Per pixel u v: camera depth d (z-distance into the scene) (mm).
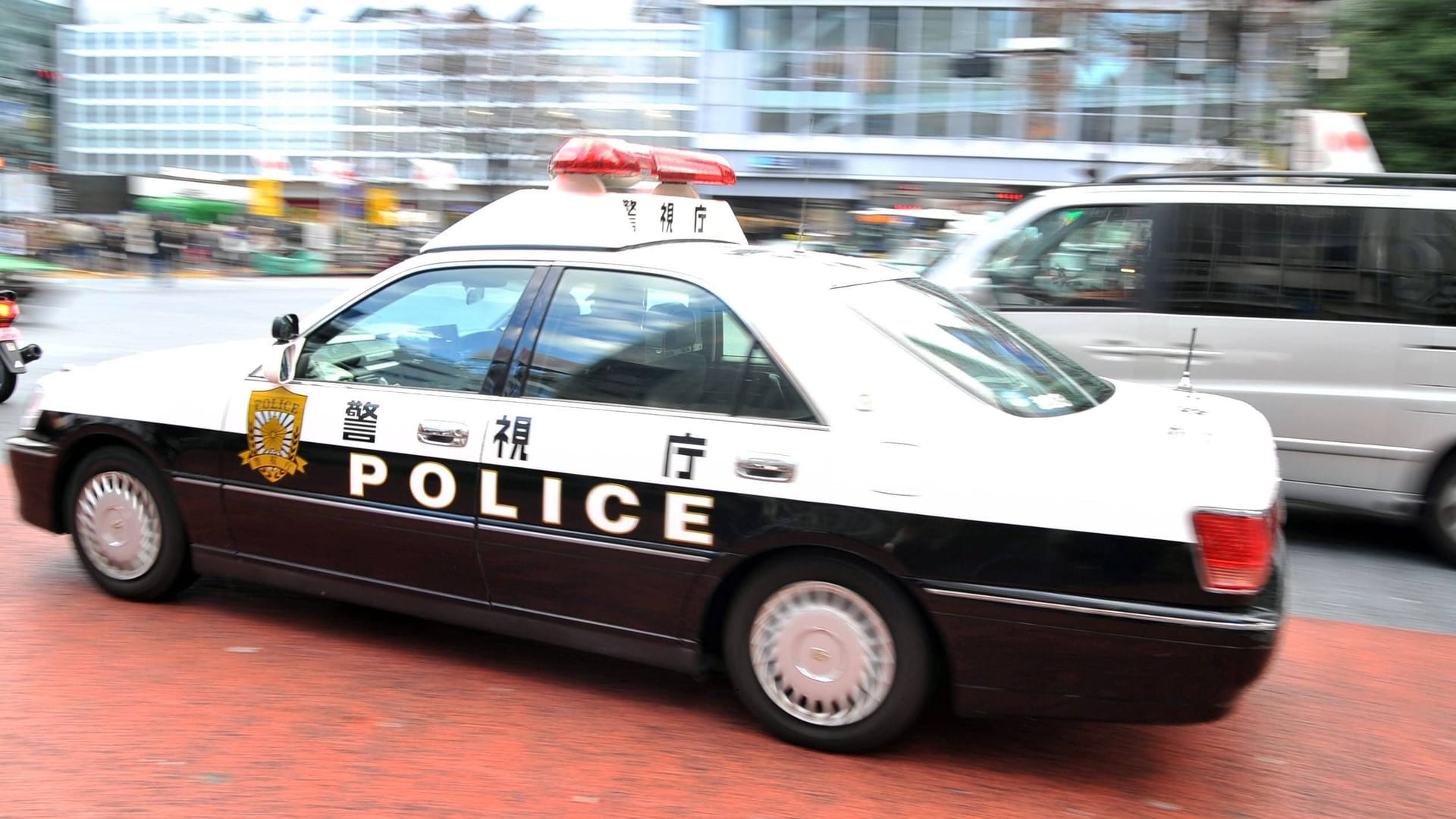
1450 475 6160
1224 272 6441
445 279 4289
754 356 3744
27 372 12344
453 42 38344
